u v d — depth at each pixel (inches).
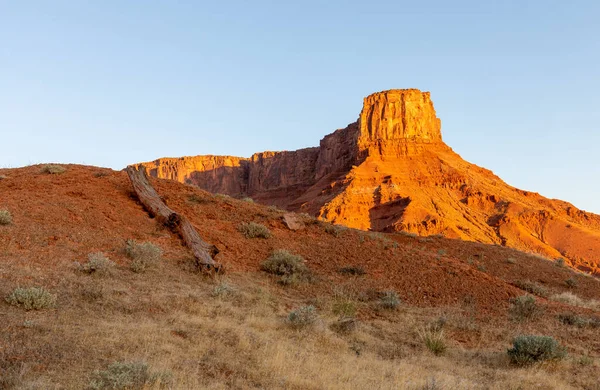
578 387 373.7
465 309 596.7
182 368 287.7
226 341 356.8
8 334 285.4
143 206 711.7
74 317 343.9
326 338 421.1
